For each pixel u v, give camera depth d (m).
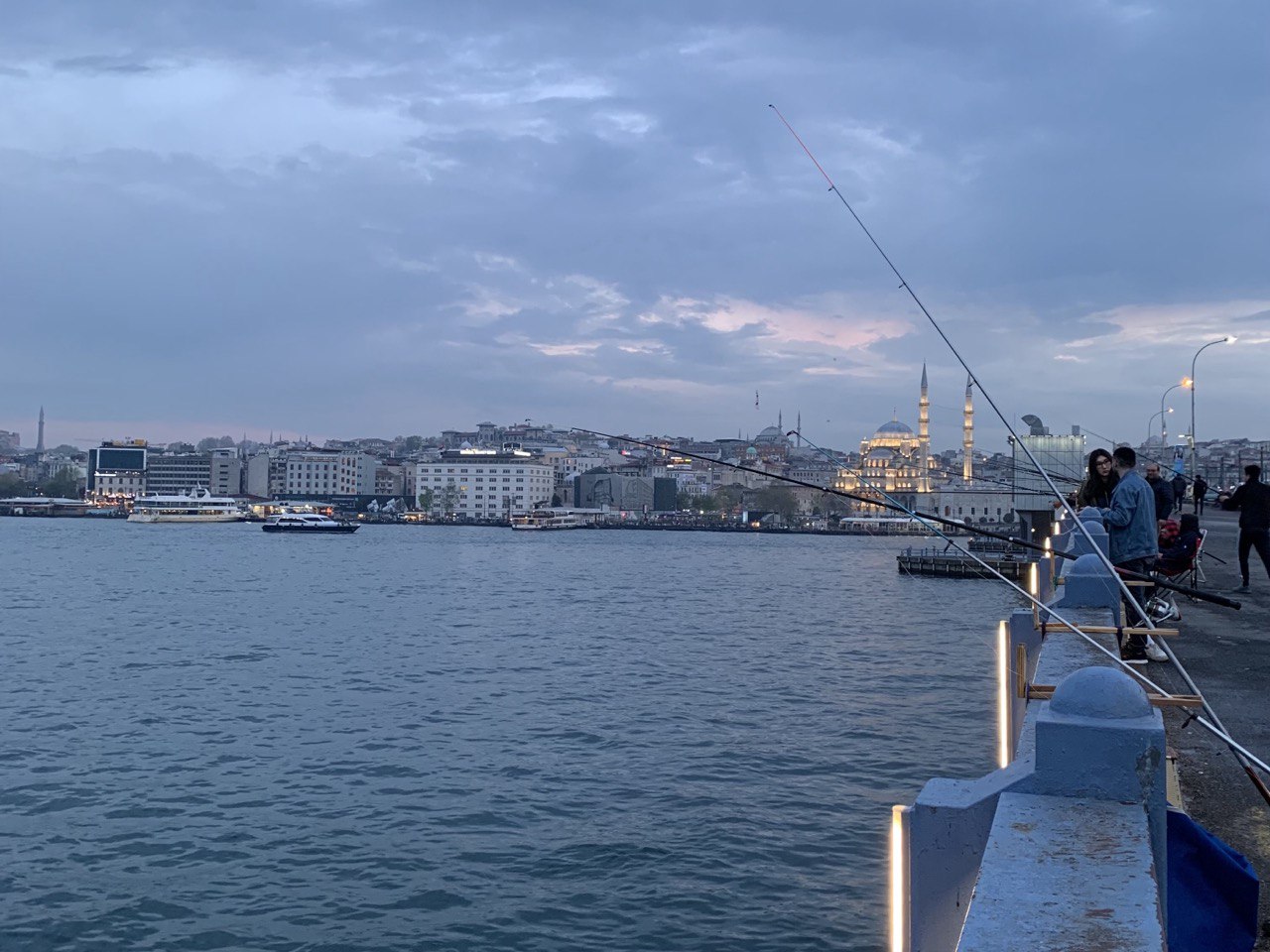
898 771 32.41
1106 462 12.74
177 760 34.47
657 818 27.80
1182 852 3.56
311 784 31.42
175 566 136.12
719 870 24.19
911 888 3.44
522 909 22.31
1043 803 2.97
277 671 52.91
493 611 84.50
